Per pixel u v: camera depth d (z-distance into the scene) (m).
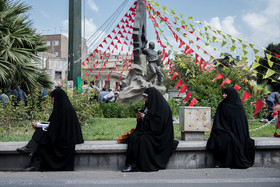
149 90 5.08
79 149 4.87
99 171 4.89
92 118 10.92
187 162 5.14
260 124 10.09
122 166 5.00
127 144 4.97
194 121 5.42
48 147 4.86
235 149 5.00
